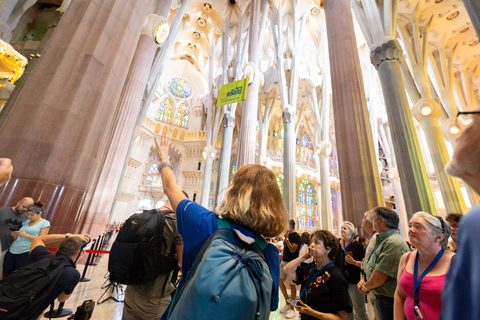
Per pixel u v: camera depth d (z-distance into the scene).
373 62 8.71
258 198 0.81
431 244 1.45
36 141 3.11
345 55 7.23
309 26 20.12
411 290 1.46
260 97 21.83
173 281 1.85
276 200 0.84
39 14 9.93
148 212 1.86
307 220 24.41
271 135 26.47
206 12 20.06
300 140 28.16
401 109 7.53
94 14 3.96
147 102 14.34
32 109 3.23
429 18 13.21
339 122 6.84
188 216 0.88
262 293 0.61
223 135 16.78
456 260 0.41
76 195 3.38
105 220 7.52
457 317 0.35
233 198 0.84
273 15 17.77
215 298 0.55
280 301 4.30
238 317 0.54
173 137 26.34
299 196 25.23
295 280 2.06
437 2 12.64
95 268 5.50
